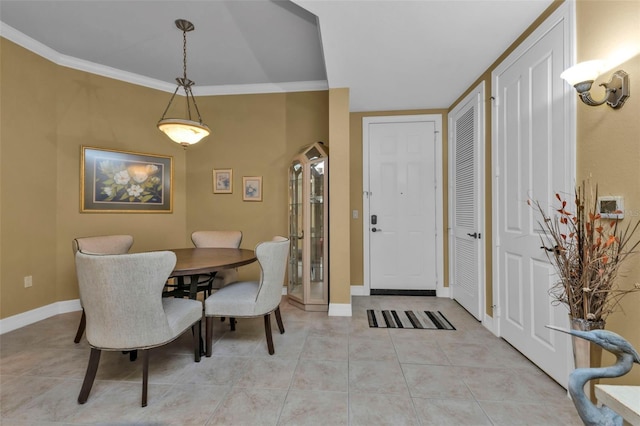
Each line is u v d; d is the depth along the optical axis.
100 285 1.51
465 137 3.07
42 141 2.88
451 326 2.65
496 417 1.49
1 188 2.56
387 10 1.82
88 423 1.44
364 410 1.54
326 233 3.09
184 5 2.29
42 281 2.88
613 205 1.39
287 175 3.71
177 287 2.71
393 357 2.09
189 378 1.84
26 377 1.84
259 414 1.51
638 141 1.28
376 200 3.72
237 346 2.28
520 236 2.11
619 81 1.34
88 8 2.33
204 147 3.84
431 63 2.49
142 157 3.51
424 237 3.66
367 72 2.65
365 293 3.70
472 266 2.91
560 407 1.56
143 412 1.52
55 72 3.00
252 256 2.42
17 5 2.29
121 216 3.38
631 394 0.98
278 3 2.26
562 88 1.70
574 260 1.40
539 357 1.93
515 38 2.12
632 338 1.33
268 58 3.10
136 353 2.09
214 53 3.00
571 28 1.62
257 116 3.78
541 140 1.88
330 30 2.03
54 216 2.99
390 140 3.70
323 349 2.22
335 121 2.96
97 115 3.25
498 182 2.39
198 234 3.17
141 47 2.89
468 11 1.83
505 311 2.33
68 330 2.59
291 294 3.37
